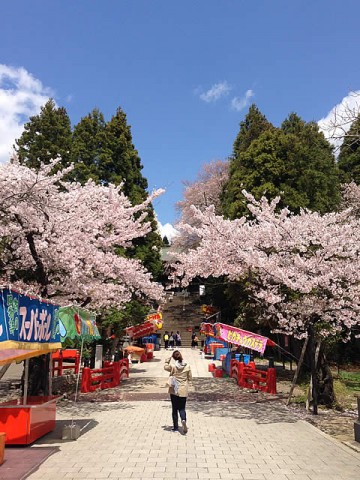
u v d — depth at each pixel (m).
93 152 23.70
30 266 11.84
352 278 10.85
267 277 11.70
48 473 5.98
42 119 25.08
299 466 6.46
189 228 13.48
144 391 15.02
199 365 23.78
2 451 6.38
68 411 11.27
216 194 37.66
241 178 24.47
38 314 6.60
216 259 12.23
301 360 12.52
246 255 10.95
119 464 6.43
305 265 10.79
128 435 8.41
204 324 27.94
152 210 24.08
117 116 24.94
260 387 15.24
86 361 19.98
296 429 9.23
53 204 10.52
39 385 11.32
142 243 23.48
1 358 6.48
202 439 8.15
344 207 23.36
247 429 9.17
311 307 11.05
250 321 19.72
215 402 12.92
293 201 21.84
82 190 14.24
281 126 34.00
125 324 21.14
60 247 11.10
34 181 9.54
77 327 8.84
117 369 16.48
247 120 36.03
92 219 13.02
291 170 23.02
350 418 10.70
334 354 21.89
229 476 5.93
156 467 6.29
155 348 33.59
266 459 6.82
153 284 15.72
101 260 12.71
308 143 25.78
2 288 5.26
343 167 28.67
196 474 5.99
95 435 8.41
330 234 11.00
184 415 8.65
